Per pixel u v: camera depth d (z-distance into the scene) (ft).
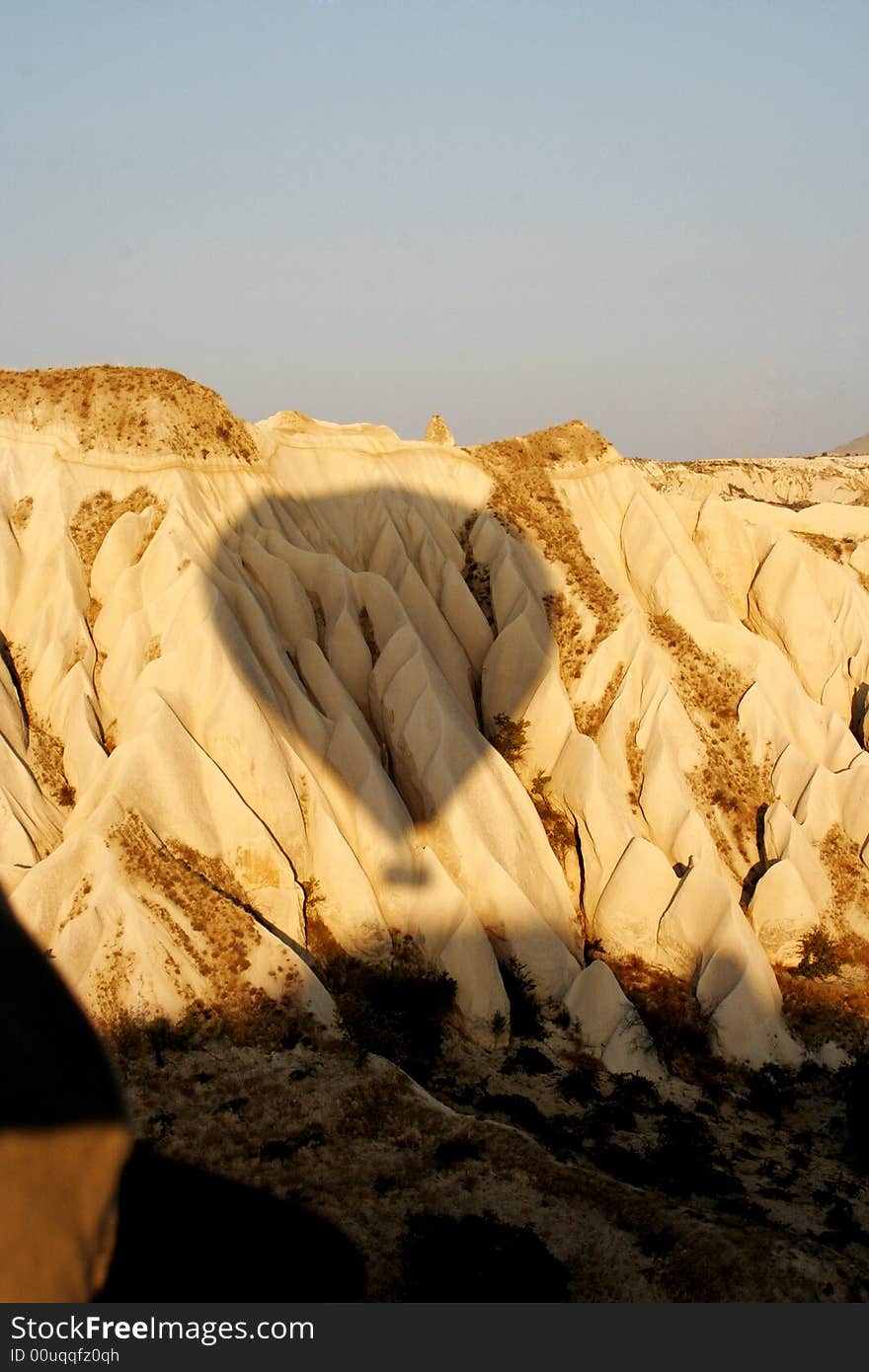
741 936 104.01
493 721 128.16
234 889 98.27
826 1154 85.56
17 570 119.34
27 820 100.73
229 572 120.16
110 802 94.84
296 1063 82.64
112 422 126.93
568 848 119.96
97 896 88.89
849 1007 104.83
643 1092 92.22
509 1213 67.87
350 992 96.37
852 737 128.88
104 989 85.20
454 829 107.96
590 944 113.09
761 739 127.03
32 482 125.29
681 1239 65.62
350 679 121.70
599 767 118.62
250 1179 69.15
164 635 111.34
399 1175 70.95
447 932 100.68
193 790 99.81
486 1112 84.33
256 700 106.63
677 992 105.91
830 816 119.44
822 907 113.50
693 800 121.60
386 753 116.98
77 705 109.29
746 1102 93.81
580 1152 79.66
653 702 126.00
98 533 121.39
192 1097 77.71
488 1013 96.99
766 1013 100.68
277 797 103.14
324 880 102.12
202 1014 85.56
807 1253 64.90
